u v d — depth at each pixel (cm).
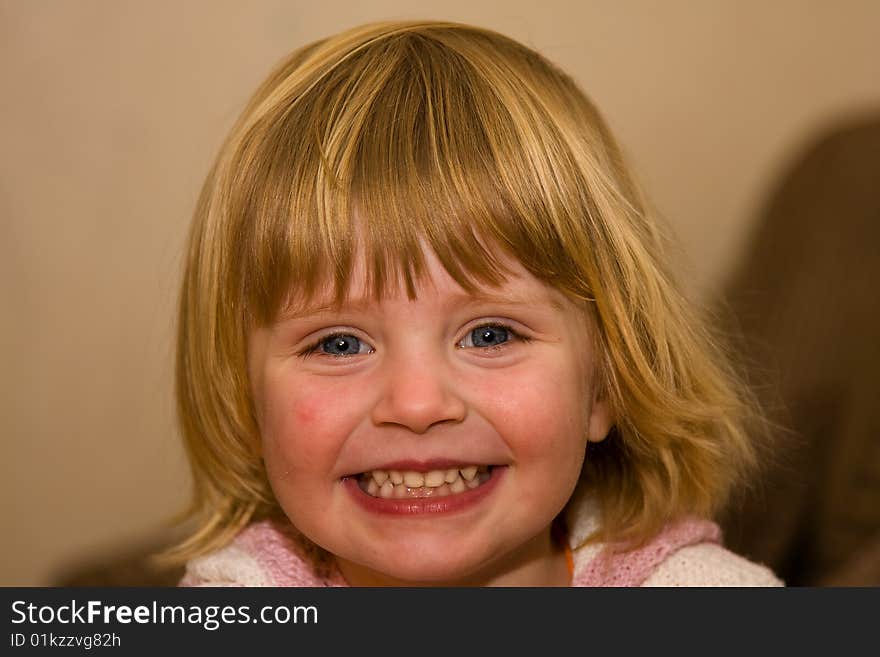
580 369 92
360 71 96
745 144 209
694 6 202
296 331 88
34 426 187
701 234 209
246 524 113
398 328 85
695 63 204
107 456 189
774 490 159
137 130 180
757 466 142
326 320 87
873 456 154
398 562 89
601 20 196
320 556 109
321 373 88
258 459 105
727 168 209
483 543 89
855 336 163
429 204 85
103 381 187
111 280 183
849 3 209
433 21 107
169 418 186
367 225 85
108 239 182
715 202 210
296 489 91
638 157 202
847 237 172
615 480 110
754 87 208
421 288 85
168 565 144
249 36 180
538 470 89
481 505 89
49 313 184
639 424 103
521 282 88
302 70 99
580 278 91
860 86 210
